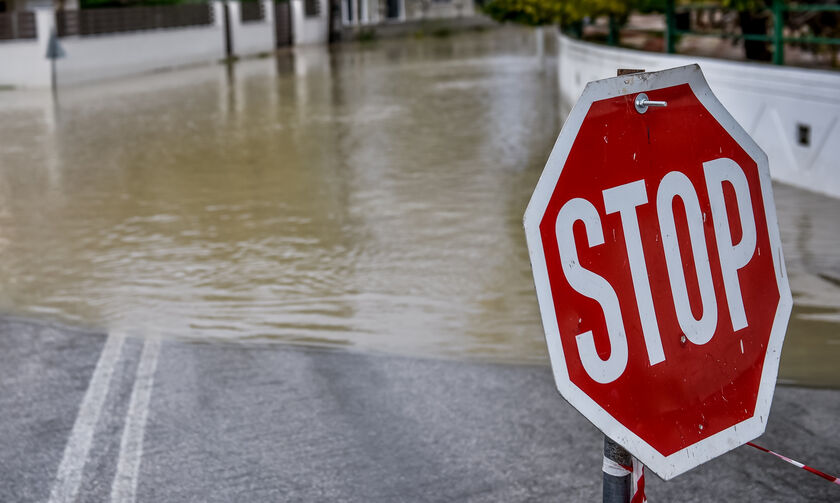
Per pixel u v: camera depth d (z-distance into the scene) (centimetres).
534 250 203
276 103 2108
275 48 4150
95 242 891
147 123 1812
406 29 5334
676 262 225
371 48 4112
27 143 1580
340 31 4775
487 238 848
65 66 2703
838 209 881
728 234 234
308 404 500
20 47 2633
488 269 750
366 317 645
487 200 1012
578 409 210
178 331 629
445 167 1232
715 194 231
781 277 245
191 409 497
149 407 501
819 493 393
